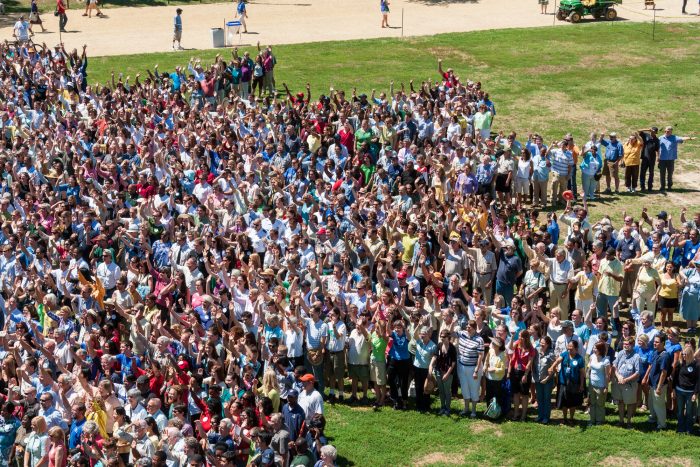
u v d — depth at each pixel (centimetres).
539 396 2153
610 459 2020
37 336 2214
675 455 2030
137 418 1859
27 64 4494
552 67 5109
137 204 2964
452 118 3609
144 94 4056
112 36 5809
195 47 5553
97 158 3288
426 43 5603
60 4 5784
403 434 2131
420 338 2184
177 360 2014
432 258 2609
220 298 2278
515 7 6525
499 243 2533
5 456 1964
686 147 4053
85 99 4047
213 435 1808
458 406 2256
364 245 2567
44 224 2833
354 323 2259
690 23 5894
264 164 3088
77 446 1841
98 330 2183
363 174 3194
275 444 1772
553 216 2714
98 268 2517
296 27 6047
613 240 2639
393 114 3734
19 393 2033
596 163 3397
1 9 6291
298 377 2027
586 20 6053
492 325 2252
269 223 2712
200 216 2752
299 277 2397
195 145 3309
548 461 2016
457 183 3112
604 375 2116
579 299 2422
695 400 2111
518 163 3316
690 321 2500
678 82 4844
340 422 2188
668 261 2631
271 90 4609
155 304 2303
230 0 6888
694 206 3419
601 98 4641
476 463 2016
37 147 3391
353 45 5597
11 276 2583
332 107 3862
